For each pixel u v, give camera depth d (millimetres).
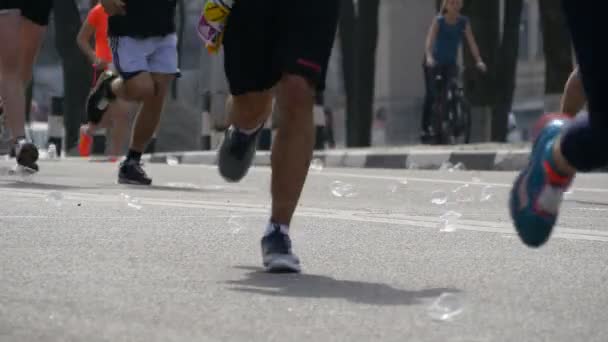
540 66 132125
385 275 11562
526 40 134125
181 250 13141
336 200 22609
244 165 13633
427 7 139000
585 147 9531
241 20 12125
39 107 121500
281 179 11789
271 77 12289
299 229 15844
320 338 8359
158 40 24922
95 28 32875
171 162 42625
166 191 23562
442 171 36250
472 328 8805
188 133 83000
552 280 11266
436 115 49531
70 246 13195
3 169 28578
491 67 65062
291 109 11766
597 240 14805
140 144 25625
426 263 12453
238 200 21250
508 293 10469
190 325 8758
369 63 71688
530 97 133250
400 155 42719
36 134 81500
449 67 49531
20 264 11633
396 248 13781
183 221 16422
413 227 16297
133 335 8328
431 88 49656
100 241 13742
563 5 9141
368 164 44000
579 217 18750
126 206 18719
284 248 11688
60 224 15539
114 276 11031
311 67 11711
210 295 10125
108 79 31219
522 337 8500
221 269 11766
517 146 43594
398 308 9617
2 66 24516
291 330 8633
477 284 10992
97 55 33094
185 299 9883
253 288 10586
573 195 24781
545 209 10062
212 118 62969
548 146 9922
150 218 16750
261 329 8664
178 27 84312
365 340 8312
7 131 27188
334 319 9102
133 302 9664
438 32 49219
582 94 19344
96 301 9648
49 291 10086
